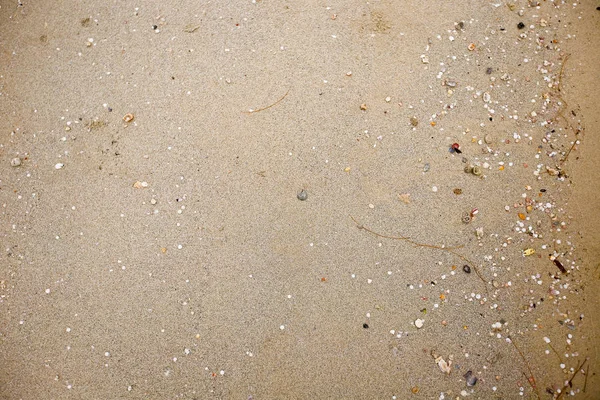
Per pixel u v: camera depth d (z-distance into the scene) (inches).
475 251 39.5
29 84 41.8
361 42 42.3
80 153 40.7
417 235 39.7
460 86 41.7
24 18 42.9
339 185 40.3
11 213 40.0
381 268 39.3
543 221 39.9
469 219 39.8
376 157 40.7
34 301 38.9
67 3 43.1
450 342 38.4
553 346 38.4
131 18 42.7
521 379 38.0
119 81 41.7
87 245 39.6
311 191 40.3
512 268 39.3
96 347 38.4
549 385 37.9
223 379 38.1
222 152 40.8
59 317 38.7
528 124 41.2
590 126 41.1
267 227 39.8
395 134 41.0
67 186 40.3
